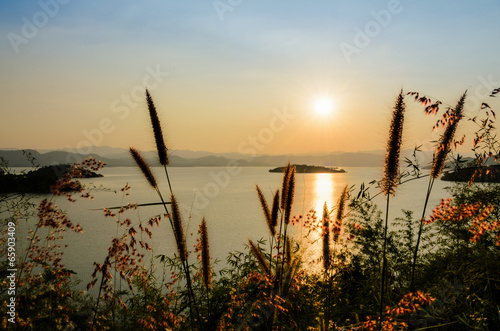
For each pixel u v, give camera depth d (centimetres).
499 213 367
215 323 309
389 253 488
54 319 322
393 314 282
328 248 310
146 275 388
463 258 388
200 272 331
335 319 329
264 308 300
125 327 331
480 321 289
